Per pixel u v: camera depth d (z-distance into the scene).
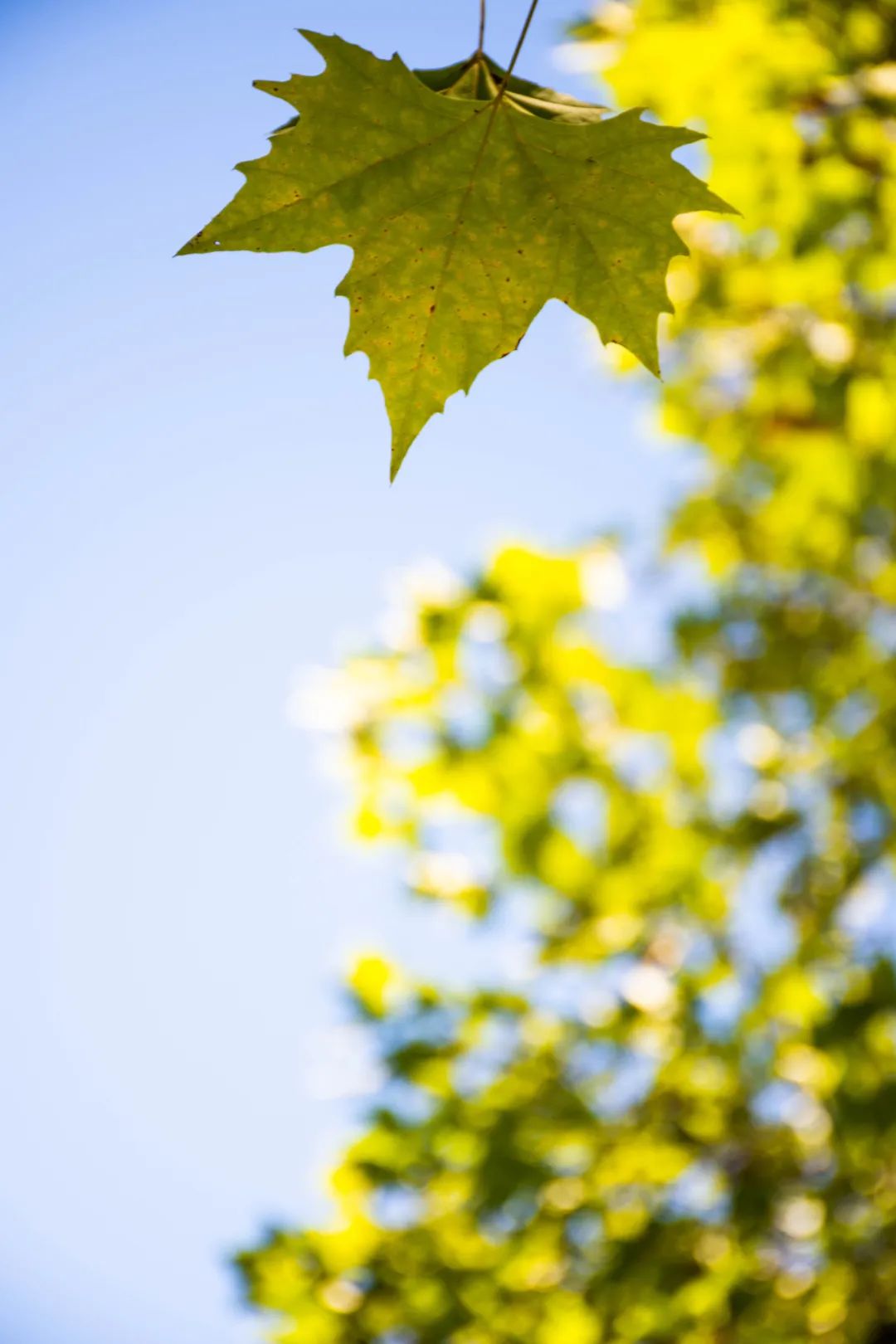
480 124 1.50
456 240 1.53
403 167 1.50
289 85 1.47
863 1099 3.75
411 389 1.57
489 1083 4.27
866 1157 3.84
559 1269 4.09
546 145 1.50
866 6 3.42
